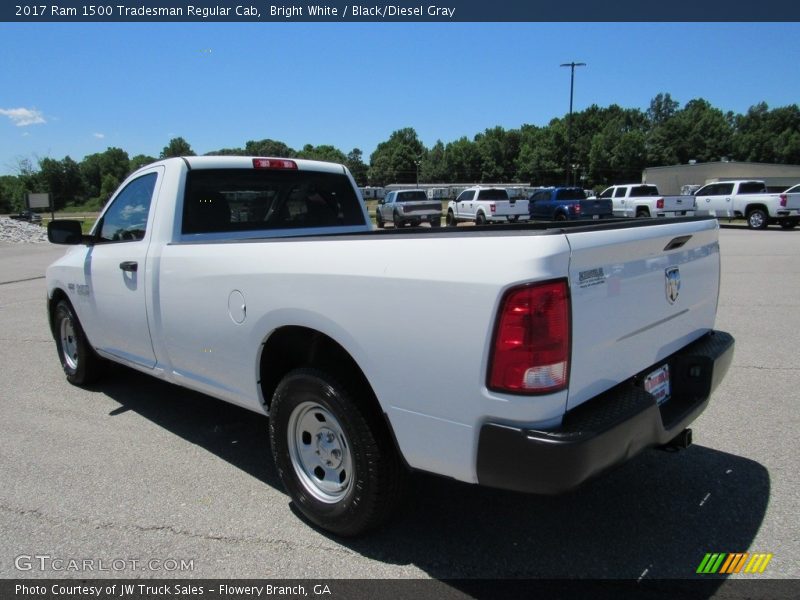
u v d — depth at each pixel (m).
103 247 4.46
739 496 3.28
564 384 2.18
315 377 2.79
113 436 4.28
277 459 3.14
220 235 4.16
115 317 4.32
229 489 3.48
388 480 2.70
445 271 2.27
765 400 4.66
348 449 2.77
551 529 3.01
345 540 2.94
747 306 8.27
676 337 3.04
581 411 2.32
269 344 3.17
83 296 4.74
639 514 3.13
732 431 4.11
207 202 4.13
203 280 3.40
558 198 25.97
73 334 5.25
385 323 2.46
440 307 2.28
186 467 3.78
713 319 3.51
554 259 2.11
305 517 3.17
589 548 2.84
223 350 3.36
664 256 2.83
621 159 96.06
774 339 6.48
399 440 2.51
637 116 123.06
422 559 2.77
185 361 3.72
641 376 2.78
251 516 3.18
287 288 2.88
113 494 3.43
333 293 2.65
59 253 20.33
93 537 2.99
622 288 2.49
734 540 2.88
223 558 2.81
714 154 99.94
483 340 2.16
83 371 5.27
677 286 2.96
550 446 2.10
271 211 4.55
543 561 2.74
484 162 113.75
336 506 2.87
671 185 59.44
